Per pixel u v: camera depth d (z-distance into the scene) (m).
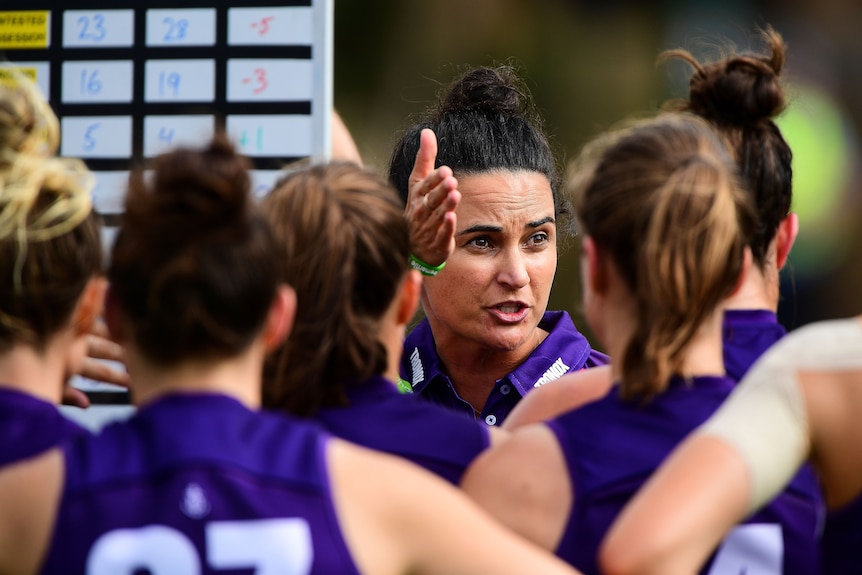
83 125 10.03
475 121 11.05
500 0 34.75
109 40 10.01
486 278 10.87
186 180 5.94
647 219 6.54
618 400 6.75
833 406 6.07
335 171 7.77
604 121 34.12
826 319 33.06
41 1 10.05
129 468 5.58
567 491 6.53
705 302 6.54
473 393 11.63
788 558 6.57
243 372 6.02
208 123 9.89
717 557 6.53
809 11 34.75
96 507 5.49
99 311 7.53
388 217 7.57
